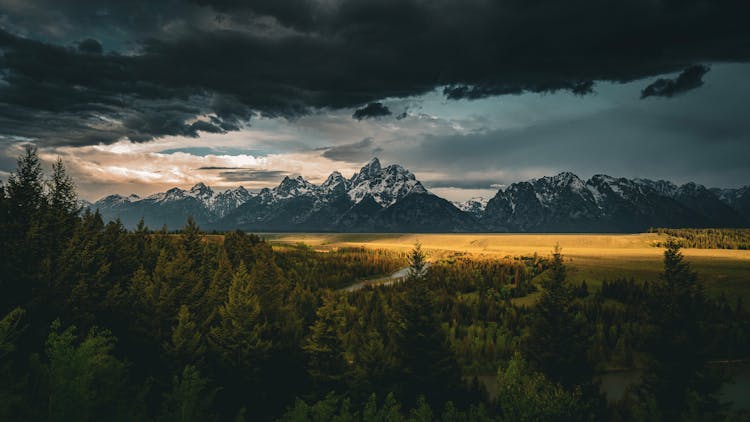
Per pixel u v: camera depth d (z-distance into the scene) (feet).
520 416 80.38
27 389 70.33
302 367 170.50
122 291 181.27
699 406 117.08
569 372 158.10
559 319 167.63
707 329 149.79
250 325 160.25
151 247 344.49
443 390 148.87
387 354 172.65
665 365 144.36
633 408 125.49
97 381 76.07
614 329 305.94
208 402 94.84
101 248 182.70
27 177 164.25
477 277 479.00
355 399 149.89
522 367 107.14
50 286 133.18
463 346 291.38
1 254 134.31
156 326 159.74
